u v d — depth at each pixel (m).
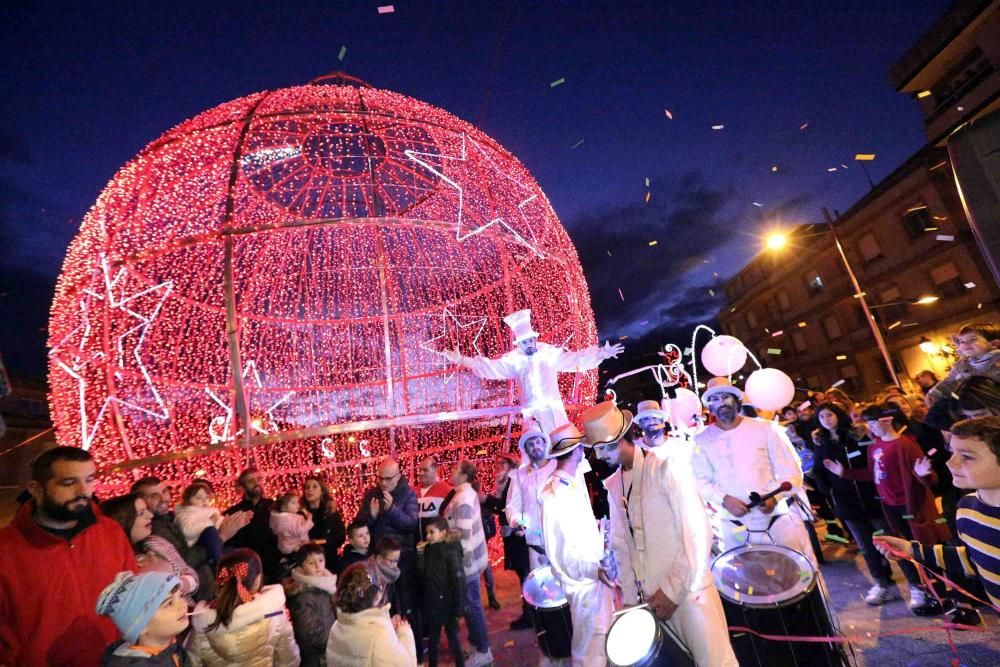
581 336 8.42
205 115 7.90
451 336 8.32
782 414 7.92
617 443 2.88
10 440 11.67
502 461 6.26
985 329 3.81
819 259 28.47
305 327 7.96
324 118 7.58
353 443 8.02
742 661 2.88
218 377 7.18
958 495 4.24
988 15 17.12
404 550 4.77
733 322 38.38
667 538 2.66
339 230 8.07
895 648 3.43
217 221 7.16
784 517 3.51
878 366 26.31
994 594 1.98
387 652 2.94
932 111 19.94
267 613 3.04
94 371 6.47
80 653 2.40
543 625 3.75
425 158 8.27
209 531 4.15
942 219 20.98
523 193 8.48
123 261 6.64
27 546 2.39
